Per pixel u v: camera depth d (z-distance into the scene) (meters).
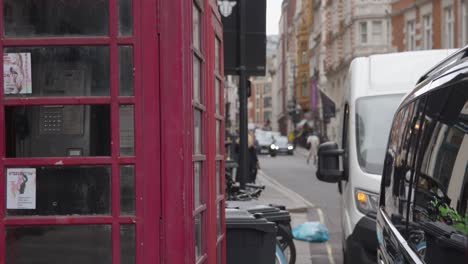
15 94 3.60
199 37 4.26
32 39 3.59
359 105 8.57
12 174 3.57
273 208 7.78
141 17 3.61
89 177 3.57
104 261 3.56
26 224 3.54
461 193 2.84
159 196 3.57
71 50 3.61
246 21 11.67
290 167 39.91
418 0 41.94
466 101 2.90
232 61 11.66
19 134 3.59
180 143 3.58
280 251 7.27
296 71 99.19
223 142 5.37
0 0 3.62
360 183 8.10
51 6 3.62
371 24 50.72
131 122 3.60
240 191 9.23
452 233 2.86
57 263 3.55
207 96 4.44
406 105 4.65
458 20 35.88
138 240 3.56
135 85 3.60
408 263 3.54
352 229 8.09
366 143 8.34
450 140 3.14
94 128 3.60
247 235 6.27
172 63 3.59
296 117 90.69
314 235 11.88
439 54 8.64
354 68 8.88
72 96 3.60
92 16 3.62
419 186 3.69
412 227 3.70
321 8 75.62
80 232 3.56
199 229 4.11
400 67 8.70
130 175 3.59
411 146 4.12
